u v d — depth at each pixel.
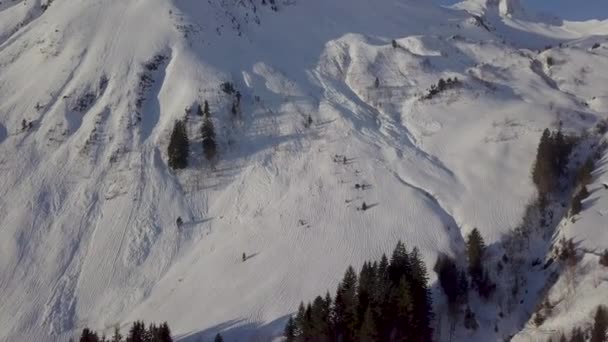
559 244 91.81
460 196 110.75
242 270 99.06
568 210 98.69
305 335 79.94
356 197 111.69
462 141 124.88
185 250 108.50
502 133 122.62
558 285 84.50
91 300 100.44
